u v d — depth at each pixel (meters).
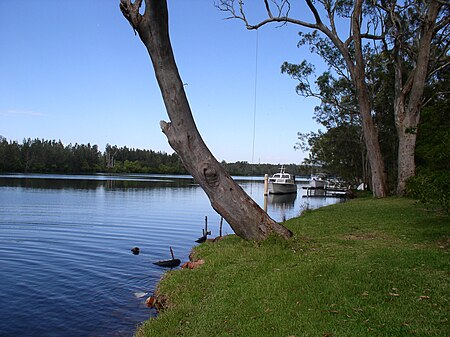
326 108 44.91
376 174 27.17
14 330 7.41
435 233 11.03
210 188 10.21
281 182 58.16
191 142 9.95
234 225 10.50
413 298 5.91
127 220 24.38
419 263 7.79
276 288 6.71
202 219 25.73
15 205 31.48
